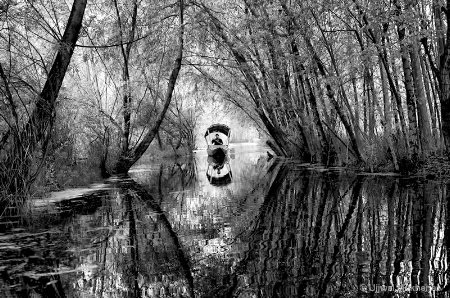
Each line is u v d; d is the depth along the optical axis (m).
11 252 5.38
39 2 12.84
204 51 22.89
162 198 10.70
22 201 8.52
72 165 14.56
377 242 5.39
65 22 14.84
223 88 26.50
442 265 4.35
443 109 11.91
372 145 14.41
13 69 9.81
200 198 10.66
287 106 20.00
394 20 10.89
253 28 16.66
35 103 9.43
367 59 12.29
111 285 4.12
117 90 19.89
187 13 19.72
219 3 20.78
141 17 20.00
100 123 18.30
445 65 11.56
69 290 4.01
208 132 41.03
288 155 28.91
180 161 31.92
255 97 21.42
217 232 6.42
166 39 20.67
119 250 5.44
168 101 19.53
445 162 12.28
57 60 9.85
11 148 8.89
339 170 16.39
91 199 10.41
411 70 13.00
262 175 17.25
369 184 11.47
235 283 4.08
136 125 22.38
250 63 20.52
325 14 13.80
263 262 4.72
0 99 9.38
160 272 4.51
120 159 19.17
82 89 18.45
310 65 14.46
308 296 3.67
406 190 9.87
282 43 15.94
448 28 11.14
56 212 8.48
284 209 8.39
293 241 5.66
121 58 20.36
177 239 6.02
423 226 6.13
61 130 12.53
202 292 3.86
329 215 7.49
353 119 15.04
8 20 9.62
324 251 5.08
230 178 16.92
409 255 4.74
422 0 13.20
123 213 8.37
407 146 13.05
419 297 3.55
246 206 9.03
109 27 19.66
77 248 5.57
